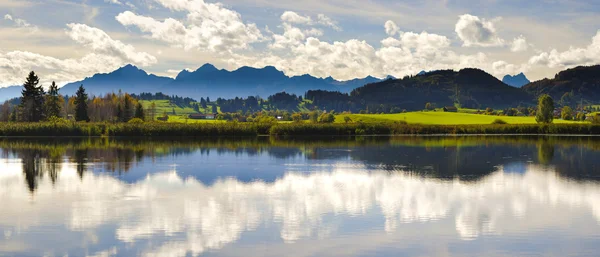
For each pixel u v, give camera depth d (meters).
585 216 35.97
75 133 133.50
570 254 27.75
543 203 40.31
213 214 36.28
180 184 49.22
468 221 34.56
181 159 73.25
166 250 28.39
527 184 49.59
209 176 54.69
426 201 40.97
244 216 35.69
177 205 39.22
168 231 31.94
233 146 99.69
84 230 32.16
